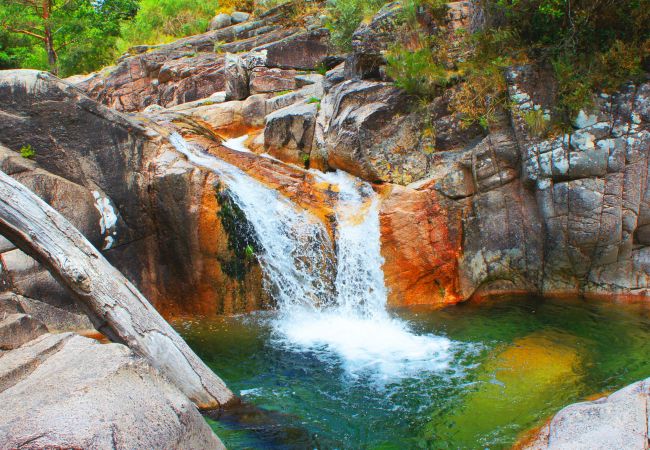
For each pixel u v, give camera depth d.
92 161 7.77
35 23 21.52
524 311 7.31
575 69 7.45
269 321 7.71
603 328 6.57
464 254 7.93
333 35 13.43
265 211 8.23
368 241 8.01
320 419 5.00
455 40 9.01
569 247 7.48
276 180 8.94
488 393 5.27
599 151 7.15
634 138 7.06
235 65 13.82
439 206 7.91
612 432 3.49
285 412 5.12
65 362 4.10
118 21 24.05
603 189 7.18
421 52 8.70
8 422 3.08
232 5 20.59
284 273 8.13
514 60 7.95
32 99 7.59
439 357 6.19
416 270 7.95
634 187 7.08
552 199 7.43
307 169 9.74
